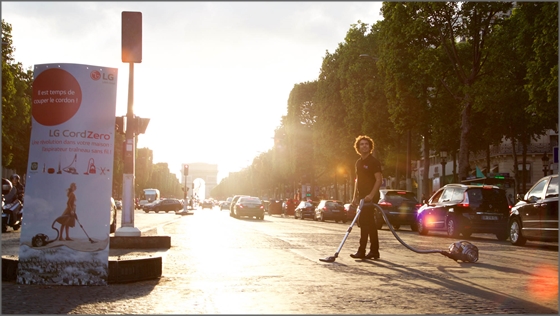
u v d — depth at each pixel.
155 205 70.31
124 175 14.29
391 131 42.38
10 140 51.97
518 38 31.11
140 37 14.55
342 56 46.44
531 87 25.81
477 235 26.94
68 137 7.73
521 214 18.12
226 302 6.60
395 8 34.91
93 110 7.81
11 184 21.78
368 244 15.66
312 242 16.03
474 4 33.03
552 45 24.84
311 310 6.20
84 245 7.73
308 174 66.38
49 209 7.71
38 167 7.75
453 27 34.53
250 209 43.72
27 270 7.70
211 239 16.77
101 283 7.73
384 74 37.94
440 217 22.98
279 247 14.05
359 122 44.59
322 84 51.06
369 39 45.03
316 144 55.12
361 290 7.46
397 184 45.38
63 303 6.53
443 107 36.28
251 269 9.53
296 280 8.27
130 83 14.48
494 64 34.03
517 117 36.56
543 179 17.92
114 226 19.36
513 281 8.53
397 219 29.00
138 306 6.37
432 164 76.44
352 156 47.50
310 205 50.19
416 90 35.00
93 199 7.77
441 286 7.91
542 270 10.07
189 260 10.90
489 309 6.43
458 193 22.50
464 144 33.94
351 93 44.25
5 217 21.05
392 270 9.52
